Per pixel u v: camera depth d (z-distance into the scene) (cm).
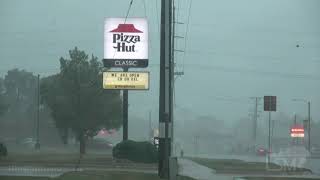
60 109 4956
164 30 2686
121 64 4206
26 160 3700
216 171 3750
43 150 6150
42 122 8500
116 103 5050
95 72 5062
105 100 5016
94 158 3853
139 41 4219
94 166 3391
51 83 5134
